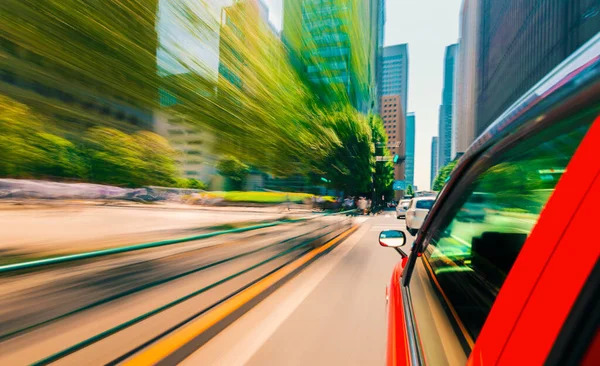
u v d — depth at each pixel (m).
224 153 4.18
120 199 6.99
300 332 3.31
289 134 6.27
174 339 2.77
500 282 1.15
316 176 8.35
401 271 2.46
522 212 1.62
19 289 3.52
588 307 0.50
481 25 90.44
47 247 5.85
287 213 10.55
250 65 4.57
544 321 0.58
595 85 0.60
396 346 1.44
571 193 0.61
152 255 4.68
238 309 3.71
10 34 1.71
